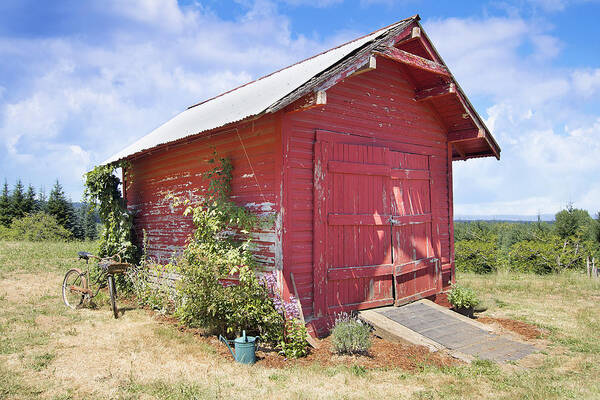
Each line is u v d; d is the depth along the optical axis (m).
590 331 8.34
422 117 10.21
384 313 8.31
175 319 8.43
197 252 7.90
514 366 6.46
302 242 7.44
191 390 5.11
